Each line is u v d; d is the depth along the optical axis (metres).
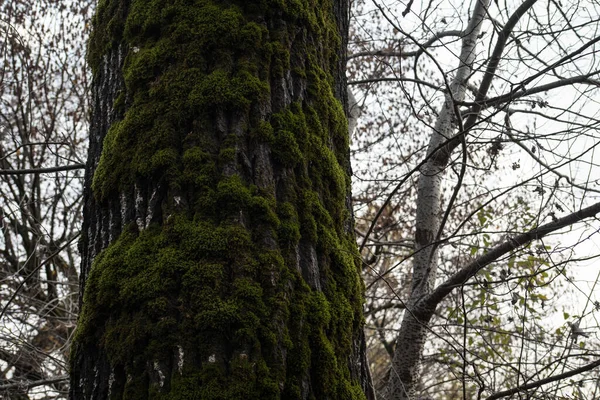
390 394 5.37
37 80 10.68
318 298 1.78
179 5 2.04
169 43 1.99
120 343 1.63
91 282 1.76
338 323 1.83
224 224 1.72
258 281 1.68
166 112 1.88
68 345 6.21
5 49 8.05
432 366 7.50
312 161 1.99
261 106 1.92
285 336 1.65
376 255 6.46
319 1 2.38
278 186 1.86
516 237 4.39
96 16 2.35
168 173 1.79
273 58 2.03
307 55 2.14
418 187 6.08
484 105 4.49
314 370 1.69
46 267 9.78
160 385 1.55
